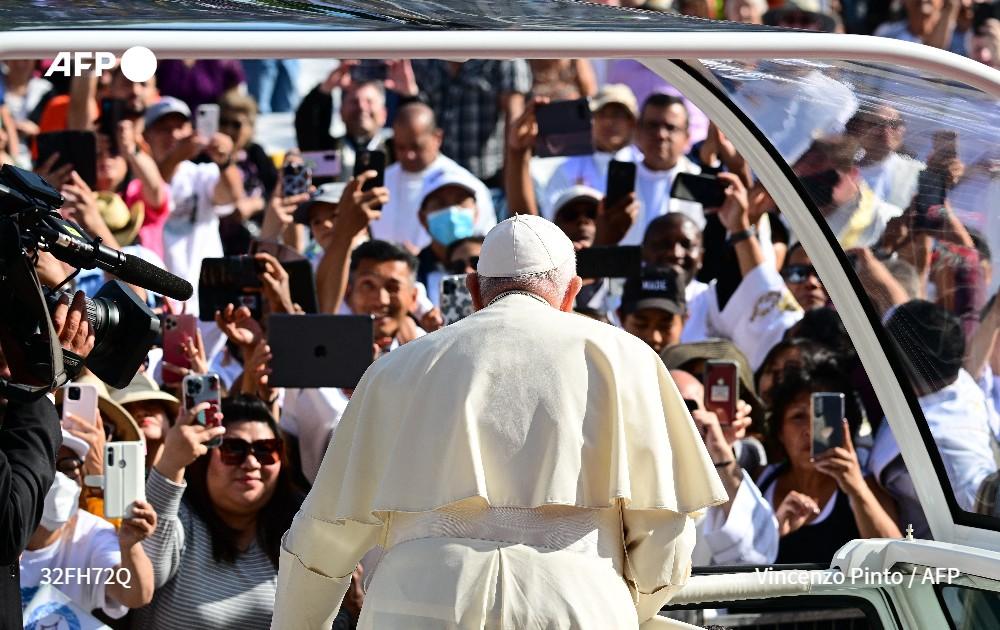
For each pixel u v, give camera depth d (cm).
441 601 933
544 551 947
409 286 1931
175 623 1474
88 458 1581
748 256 2127
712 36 862
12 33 753
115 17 870
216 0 1042
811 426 1845
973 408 1371
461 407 958
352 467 1006
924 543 1278
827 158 1315
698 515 1018
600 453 963
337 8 1011
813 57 913
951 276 1334
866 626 1282
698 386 1822
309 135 2452
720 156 2303
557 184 2433
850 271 1378
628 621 960
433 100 2639
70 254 909
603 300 2070
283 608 1067
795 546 1892
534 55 824
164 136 2258
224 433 1495
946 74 956
